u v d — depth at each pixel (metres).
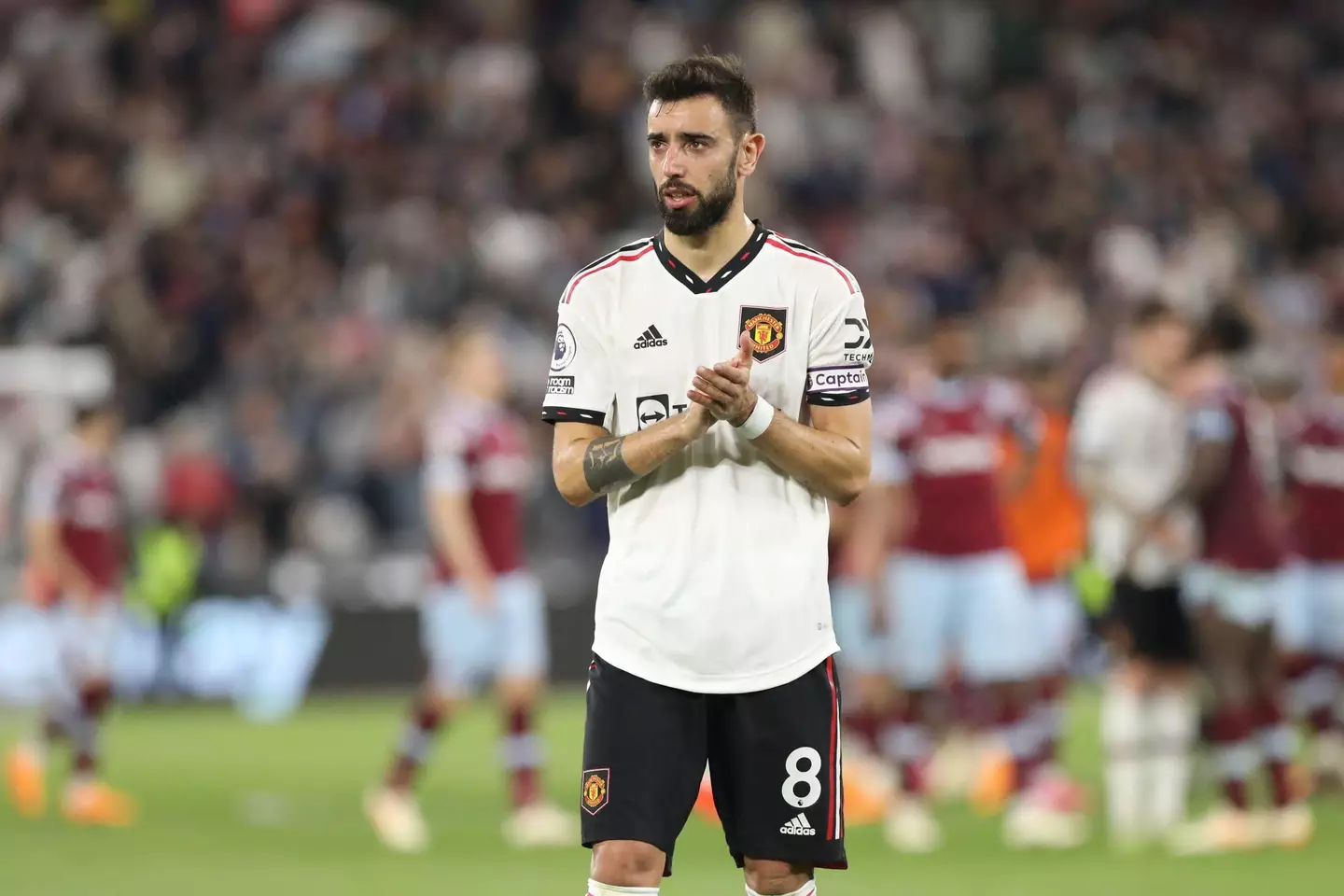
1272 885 26.38
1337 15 86.75
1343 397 35.97
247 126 70.62
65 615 35.47
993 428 32.69
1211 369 30.98
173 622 52.03
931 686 31.88
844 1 81.00
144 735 46.81
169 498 53.59
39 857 29.48
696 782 15.27
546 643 53.88
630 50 76.44
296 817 34.25
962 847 30.41
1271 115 82.94
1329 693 35.62
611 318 15.55
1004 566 32.38
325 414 57.84
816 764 15.22
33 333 60.47
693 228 15.16
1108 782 36.38
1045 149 77.69
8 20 72.81
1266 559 29.95
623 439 15.03
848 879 27.12
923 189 75.56
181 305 61.72
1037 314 64.56
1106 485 30.88
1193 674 32.12
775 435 14.87
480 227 66.56
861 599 34.47
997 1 83.50
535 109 74.31
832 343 15.52
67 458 36.38
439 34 76.00
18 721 49.41
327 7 75.19
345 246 66.50
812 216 72.75
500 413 32.75
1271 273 76.00
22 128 68.12
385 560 55.41
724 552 15.19
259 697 52.28
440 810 35.25
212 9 74.56
